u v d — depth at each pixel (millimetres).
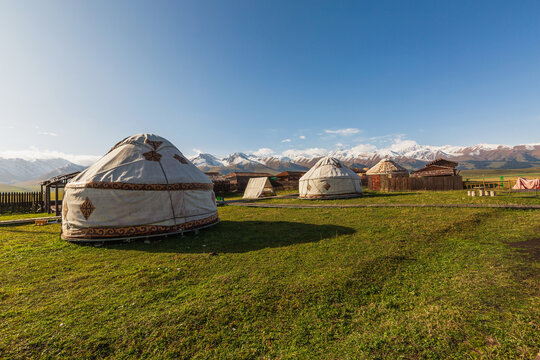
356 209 14953
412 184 28531
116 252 7605
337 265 5828
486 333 3260
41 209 22312
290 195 30156
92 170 9594
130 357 3053
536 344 2979
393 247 7094
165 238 9328
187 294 4617
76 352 3145
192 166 11719
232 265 6176
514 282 4660
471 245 7098
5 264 6535
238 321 3727
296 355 3021
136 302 4363
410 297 4316
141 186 9203
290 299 4301
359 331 3457
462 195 19188
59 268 6211
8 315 3994
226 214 15945
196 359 3006
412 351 3020
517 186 21438
